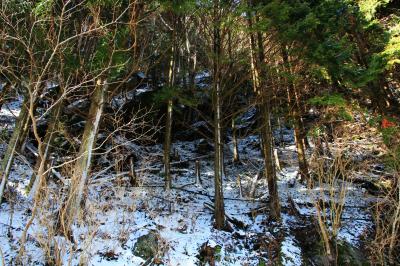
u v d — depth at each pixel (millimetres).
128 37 7000
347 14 9500
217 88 8914
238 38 9531
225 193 11406
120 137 12742
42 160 4660
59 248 5770
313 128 10781
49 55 6246
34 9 5613
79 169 6555
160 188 11039
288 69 9734
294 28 8461
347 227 9289
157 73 17609
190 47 12141
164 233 7859
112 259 6699
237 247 8172
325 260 7848
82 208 7102
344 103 8281
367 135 13273
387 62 8391
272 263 7887
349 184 11094
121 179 10164
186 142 15805
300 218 9555
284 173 13164
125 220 8047
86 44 6895
